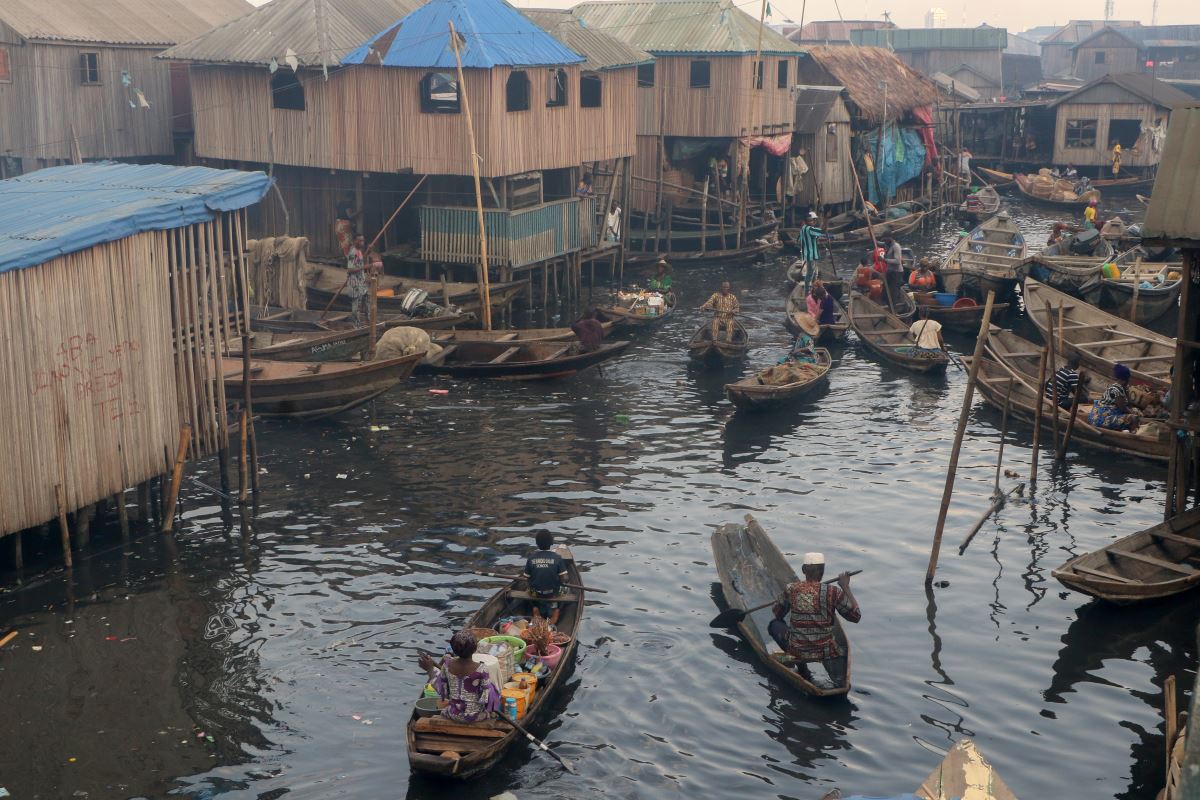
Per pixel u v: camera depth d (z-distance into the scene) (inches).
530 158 1365.7
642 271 1723.7
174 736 506.9
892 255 1349.7
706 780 474.9
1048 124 2930.6
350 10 1441.9
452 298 1295.5
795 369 1049.5
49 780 473.4
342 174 1465.3
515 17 1368.1
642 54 1627.7
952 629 608.4
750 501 790.5
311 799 461.7
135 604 636.7
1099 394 999.0
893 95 2214.6
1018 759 490.0
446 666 487.2
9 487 619.2
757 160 2058.3
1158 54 4097.0
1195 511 671.1
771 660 559.8
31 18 1518.2
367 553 703.1
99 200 737.6
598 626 610.9
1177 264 1416.1
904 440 926.4
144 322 702.5
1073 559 639.1
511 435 937.5
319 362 990.4
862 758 490.3
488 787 469.1
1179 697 536.1
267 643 592.1
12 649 585.0
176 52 1432.1
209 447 770.2
